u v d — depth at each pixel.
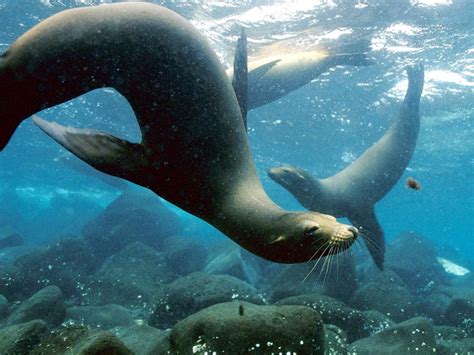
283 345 4.63
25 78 3.04
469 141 21.64
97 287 12.25
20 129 21.41
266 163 26.36
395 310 10.15
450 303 10.86
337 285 10.47
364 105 16.77
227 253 15.19
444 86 15.60
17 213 33.50
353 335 7.95
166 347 5.30
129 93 3.26
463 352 7.15
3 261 17.56
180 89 3.21
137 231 19.84
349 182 9.34
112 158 3.27
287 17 11.12
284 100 16.48
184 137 3.27
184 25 3.26
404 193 36.59
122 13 3.11
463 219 55.66
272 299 10.52
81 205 35.34
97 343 4.03
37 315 8.19
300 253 2.96
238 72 3.75
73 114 18.88
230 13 11.08
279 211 3.11
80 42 3.02
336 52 12.39
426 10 11.02
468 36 12.27
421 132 20.45
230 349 4.59
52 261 13.91
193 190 3.38
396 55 13.34
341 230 2.78
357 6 10.75
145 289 12.11
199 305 8.70
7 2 11.92
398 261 16.98
